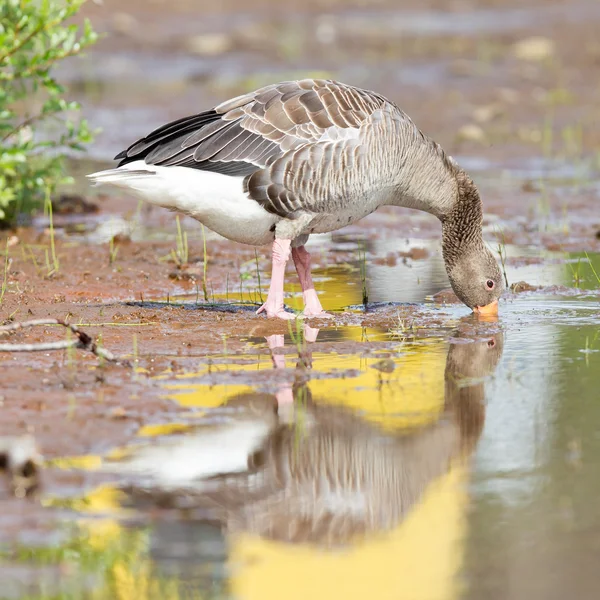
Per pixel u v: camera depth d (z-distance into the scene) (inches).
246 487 339.3
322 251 717.3
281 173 508.4
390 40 1624.0
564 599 274.7
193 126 520.1
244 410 400.2
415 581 285.7
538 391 426.0
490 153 1042.1
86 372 435.8
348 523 319.6
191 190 511.2
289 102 517.3
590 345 490.6
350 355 478.0
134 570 291.3
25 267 635.5
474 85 1323.8
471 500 331.3
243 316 540.4
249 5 1940.2
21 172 721.0
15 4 632.4
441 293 601.0
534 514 321.1
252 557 299.1
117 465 348.5
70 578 286.7
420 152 547.8
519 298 589.6
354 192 524.4
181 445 365.4
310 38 1648.6
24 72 658.8
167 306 558.3
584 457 361.4
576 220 783.7
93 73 1448.1
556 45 1539.1
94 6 1769.2
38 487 332.5
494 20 1802.4
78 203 818.8
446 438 378.0
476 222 556.7
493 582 284.5
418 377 443.5
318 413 399.5
